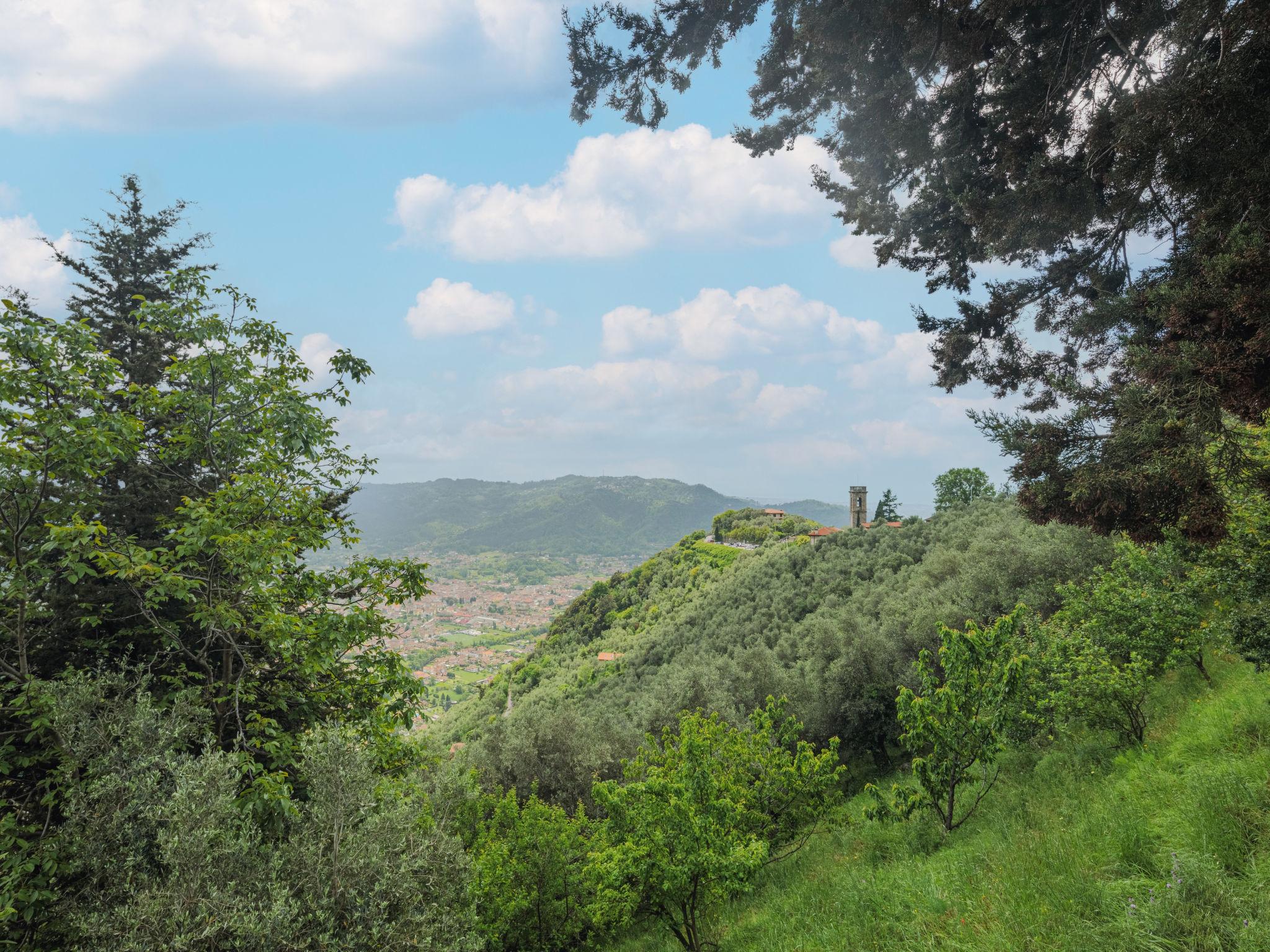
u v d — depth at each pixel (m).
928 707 10.27
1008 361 10.31
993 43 7.93
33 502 8.27
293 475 10.97
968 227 9.55
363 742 10.29
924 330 10.67
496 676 102.19
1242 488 6.98
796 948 7.23
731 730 15.60
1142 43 6.94
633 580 107.75
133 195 14.47
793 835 13.99
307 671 8.88
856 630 30.25
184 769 5.74
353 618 9.81
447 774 17.55
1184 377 6.10
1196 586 11.22
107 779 5.67
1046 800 9.66
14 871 5.63
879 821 11.89
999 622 10.50
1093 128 7.57
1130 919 4.45
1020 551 27.78
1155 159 6.23
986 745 10.16
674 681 30.95
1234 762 6.65
